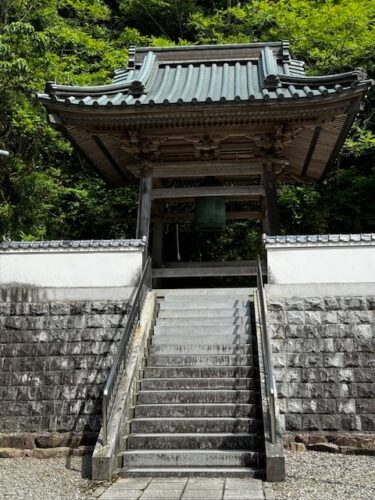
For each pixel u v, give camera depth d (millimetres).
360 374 8039
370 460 6941
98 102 9805
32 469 6984
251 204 19031
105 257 9398
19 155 15844
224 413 7402
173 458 6617
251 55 12656
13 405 8469
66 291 9258
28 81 14906
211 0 25125
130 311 8602
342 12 17359
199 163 11305
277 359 8258
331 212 17953
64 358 8750
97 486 5980
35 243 9500
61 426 8242
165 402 7703
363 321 8422
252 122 10133
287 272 8898
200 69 12320
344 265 8828
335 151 11898
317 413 7828
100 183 18859
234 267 11469
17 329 9055
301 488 5695
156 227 13805
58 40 18109
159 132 10555
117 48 21297
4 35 13711
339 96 9266
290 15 18016
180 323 9430
